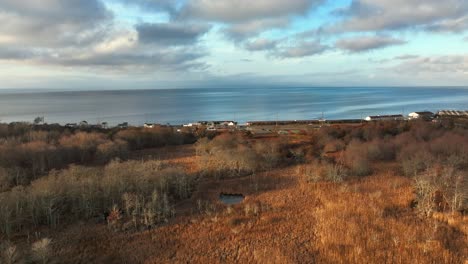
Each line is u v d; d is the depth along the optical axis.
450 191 33.88
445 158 50.59
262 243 27.86
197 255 26.17
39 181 36.59
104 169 44.03
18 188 34.75
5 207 29.98
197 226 31.22
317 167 48.78
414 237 26.92
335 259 24.86
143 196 35.72
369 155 56.47
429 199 32.66
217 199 39.06
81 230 30.30
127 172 39.62
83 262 25.19
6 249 25.25
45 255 24.83
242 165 50.31
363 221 30.42
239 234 29.50
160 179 39.12
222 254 26.30
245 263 25.05
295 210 34.91
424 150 52.09
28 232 29.66
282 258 25.12
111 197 34.91
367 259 24.45
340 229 28.95
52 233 29.67
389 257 24.48
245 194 40.81
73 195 33.41
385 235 27.64
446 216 30.55
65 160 55.84
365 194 38.53
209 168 50.66
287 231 29.95
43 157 50.56
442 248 25.28
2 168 42.09
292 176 47.59
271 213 34.22
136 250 26.89
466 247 25.48
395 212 32.84
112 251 26.77
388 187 40.84
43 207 31.42
